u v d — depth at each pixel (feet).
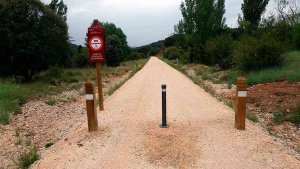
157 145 24.75
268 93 43.47
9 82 62.54
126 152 23.79
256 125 30.81
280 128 31.14
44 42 69.51
